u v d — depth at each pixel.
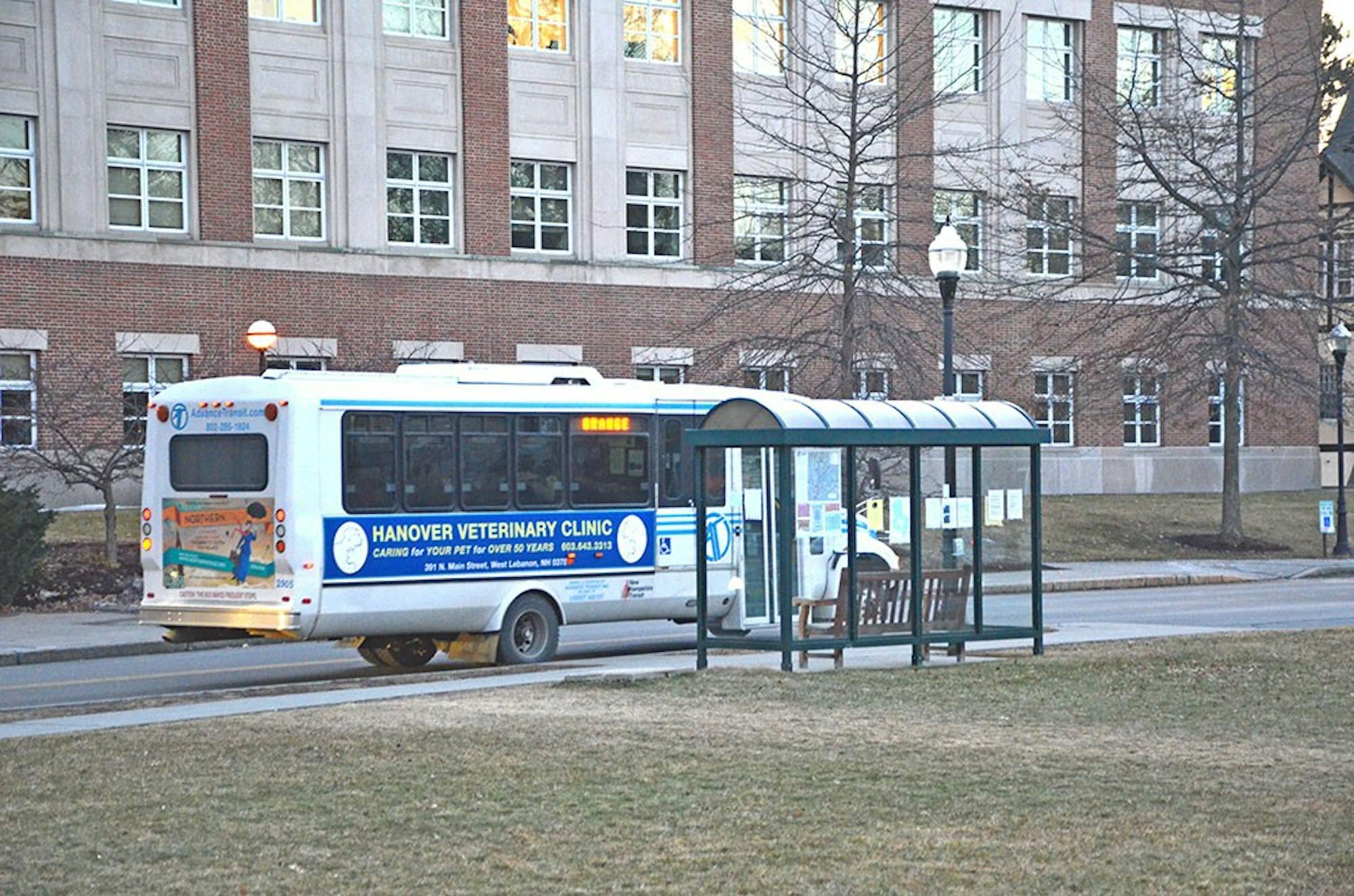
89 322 44.00
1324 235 48.75
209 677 23.42
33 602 32.75
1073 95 58.97
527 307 50.09
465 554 23.53
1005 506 22.45
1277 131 56.12
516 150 50.47
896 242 46.16
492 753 13.91
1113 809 11.55
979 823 11.18
